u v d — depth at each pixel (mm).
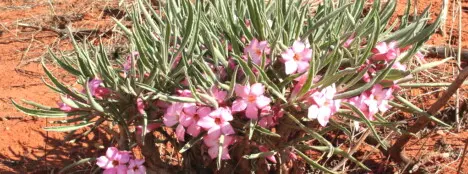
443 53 1109
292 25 674
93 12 1357
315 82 638
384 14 713
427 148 902
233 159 724
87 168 877
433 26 674
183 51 644
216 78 628
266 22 667
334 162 873
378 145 880
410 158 874
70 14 1341
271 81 625
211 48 644
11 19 1354
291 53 613
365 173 862
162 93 641
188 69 658
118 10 1342
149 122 663
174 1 749
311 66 577
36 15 1357
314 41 661
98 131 930
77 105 635
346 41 683
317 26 646
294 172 753
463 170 852
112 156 673
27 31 1307
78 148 911
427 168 863
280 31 634
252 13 662
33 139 948
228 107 619
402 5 1293
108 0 1369
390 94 662
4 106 1030
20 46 1249
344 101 640
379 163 876
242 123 642
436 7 1278
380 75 607
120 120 661
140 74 655
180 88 661
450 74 1058
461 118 952
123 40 1205
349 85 635
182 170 767
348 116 652
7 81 1121
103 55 658
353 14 728
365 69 613
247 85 602
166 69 653
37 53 1219
